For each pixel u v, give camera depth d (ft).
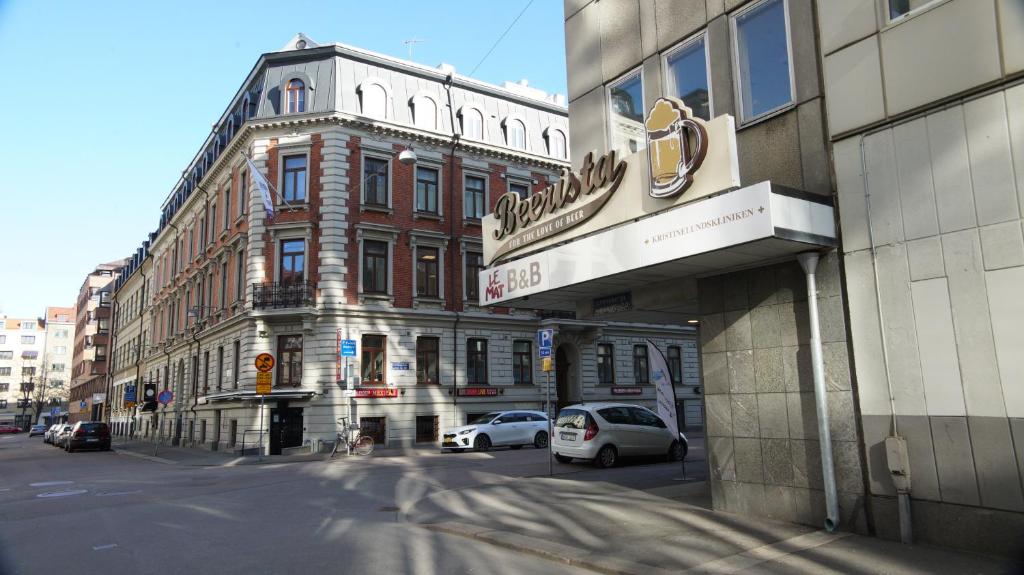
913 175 21.71
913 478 21.17
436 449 85.66
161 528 29.40
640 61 33.30
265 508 34.99
